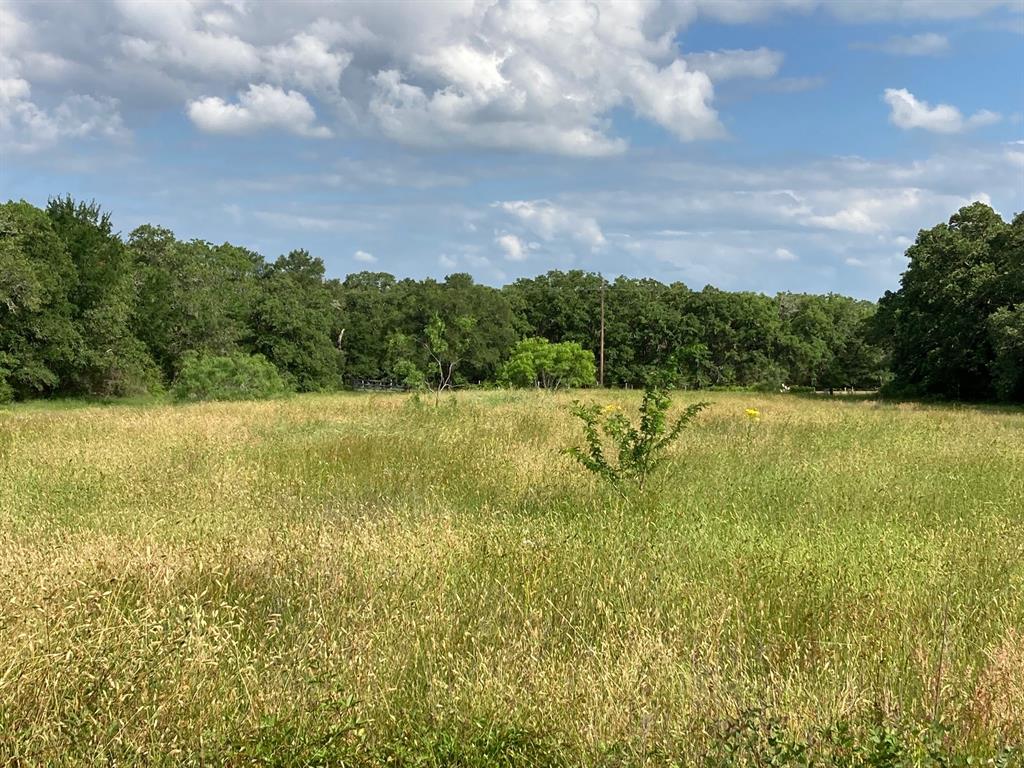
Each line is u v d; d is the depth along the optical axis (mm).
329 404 22938
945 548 6039
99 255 46844
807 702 3314
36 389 44219
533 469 9859
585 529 6699
